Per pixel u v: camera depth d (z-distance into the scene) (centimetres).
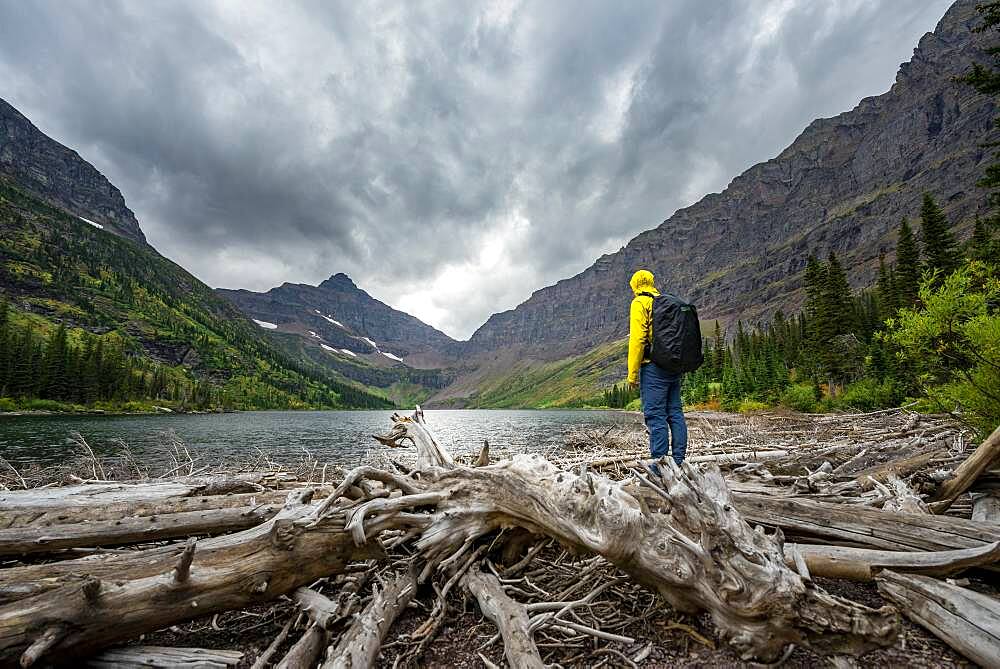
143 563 310
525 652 274
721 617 285
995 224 1986
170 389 12312
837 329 5091
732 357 9312
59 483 660
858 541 374
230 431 4059
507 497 410
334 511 380
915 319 693
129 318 19488
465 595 386
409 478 494
